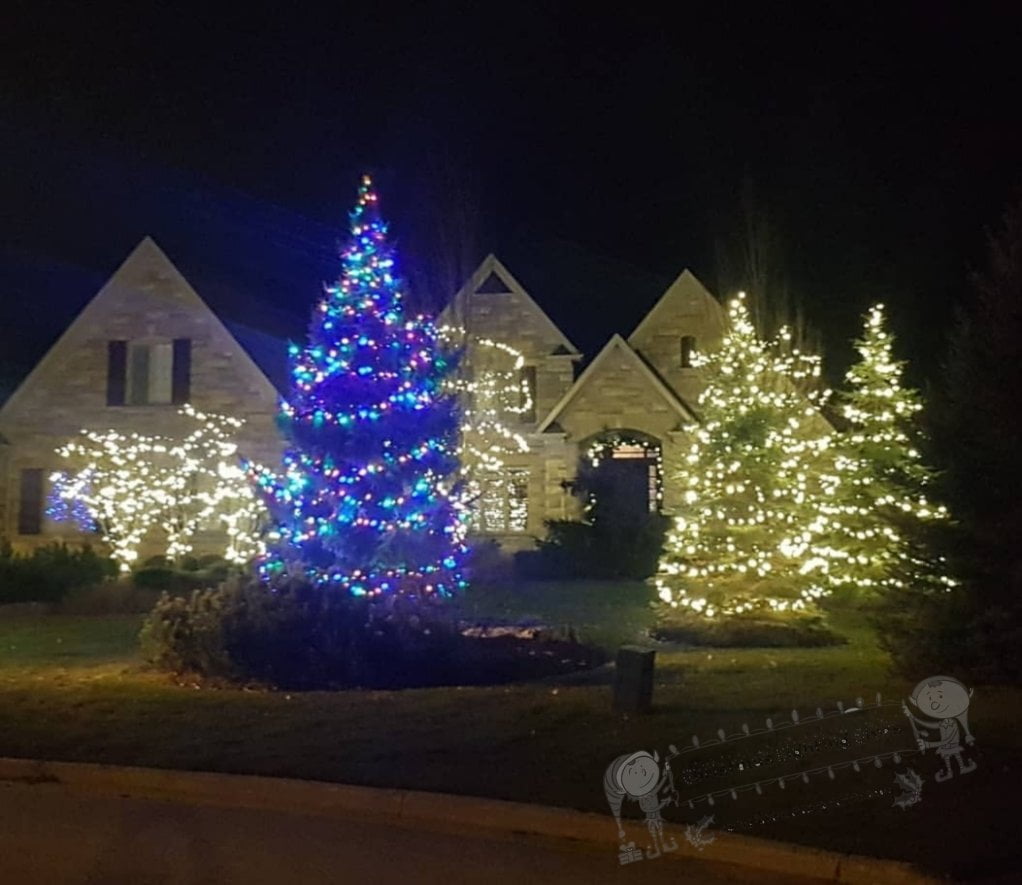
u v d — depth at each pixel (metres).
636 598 25.05
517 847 8.71
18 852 8.59
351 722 12.06
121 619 22.50
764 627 19.12
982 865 7.78
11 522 32.44
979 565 13.30
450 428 17.45
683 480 21.19
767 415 20.30
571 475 31.50
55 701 13.27
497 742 11.09
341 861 8.35
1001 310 13.46
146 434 32.03
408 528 16.66
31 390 32.72
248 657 14.73
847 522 21.41
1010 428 13.25
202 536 30.84
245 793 10.01
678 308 32.19
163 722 12.21
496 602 24.34
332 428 16.48
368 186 22.42
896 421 21.20
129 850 8.62
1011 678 13.02
